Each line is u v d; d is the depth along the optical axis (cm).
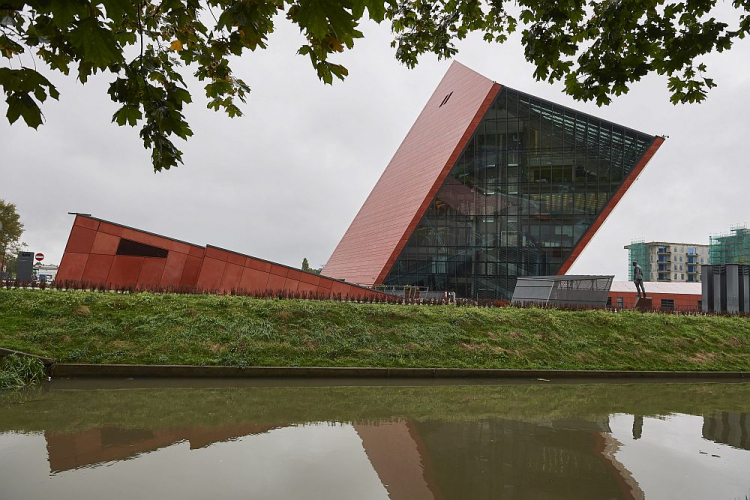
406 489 463
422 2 589
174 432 638
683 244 10150
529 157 3366
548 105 3362
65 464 502
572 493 468
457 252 3341
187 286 1761
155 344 1170
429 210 3366
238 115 353
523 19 526
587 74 479
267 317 1405
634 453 606
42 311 1241
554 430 708
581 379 1306
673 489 484
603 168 3347
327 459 545
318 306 1530
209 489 444
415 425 715
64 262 1745
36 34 216
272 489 449
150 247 1828
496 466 540
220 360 1138
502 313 1708
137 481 459
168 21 284
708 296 2672
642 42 441
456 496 452
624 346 1570
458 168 3384
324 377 1152
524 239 3338
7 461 505
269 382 1071
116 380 1029
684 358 1555
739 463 577
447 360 1302
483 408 859
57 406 777
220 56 304
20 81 209
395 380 1159
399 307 1661
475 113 3300
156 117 273
